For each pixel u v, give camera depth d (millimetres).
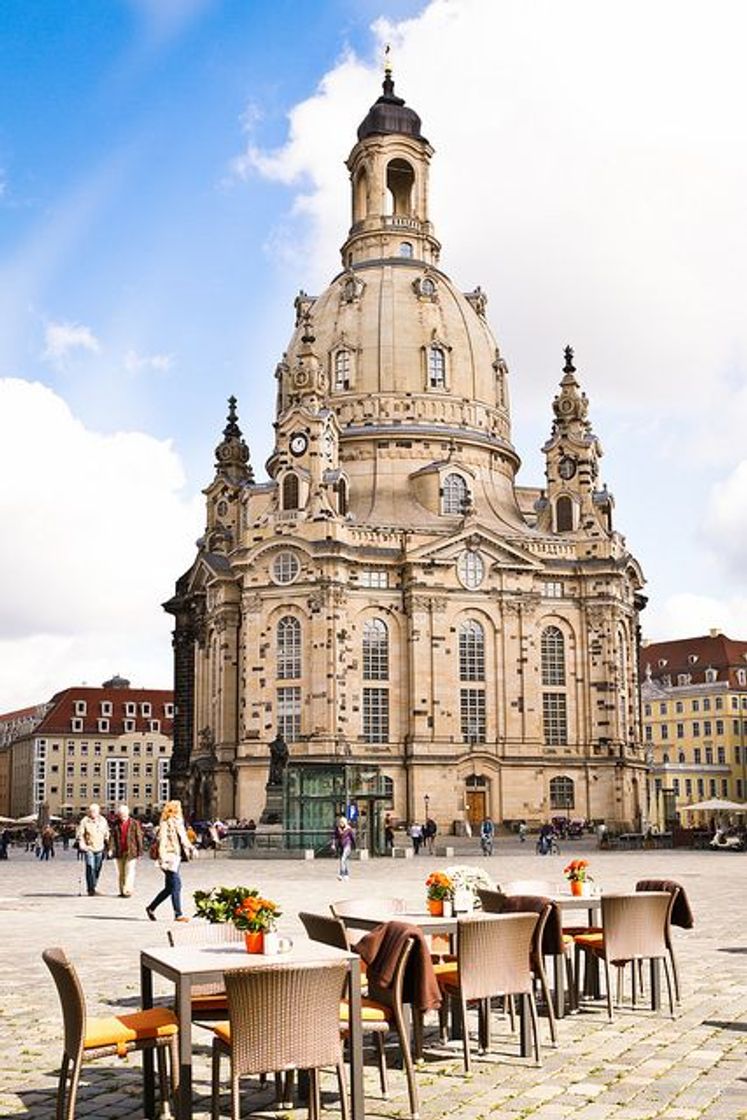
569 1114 16094
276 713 113312
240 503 138500
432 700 115500
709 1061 18812
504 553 120000
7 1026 21750
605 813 119562
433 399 128500
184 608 139875
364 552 116688
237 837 84938
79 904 45062
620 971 24062
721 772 175750
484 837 89375
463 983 18938
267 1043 15109
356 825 84938
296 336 137625
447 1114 16281
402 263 134750
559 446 129500
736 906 43281
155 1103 17141
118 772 188500
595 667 122125
